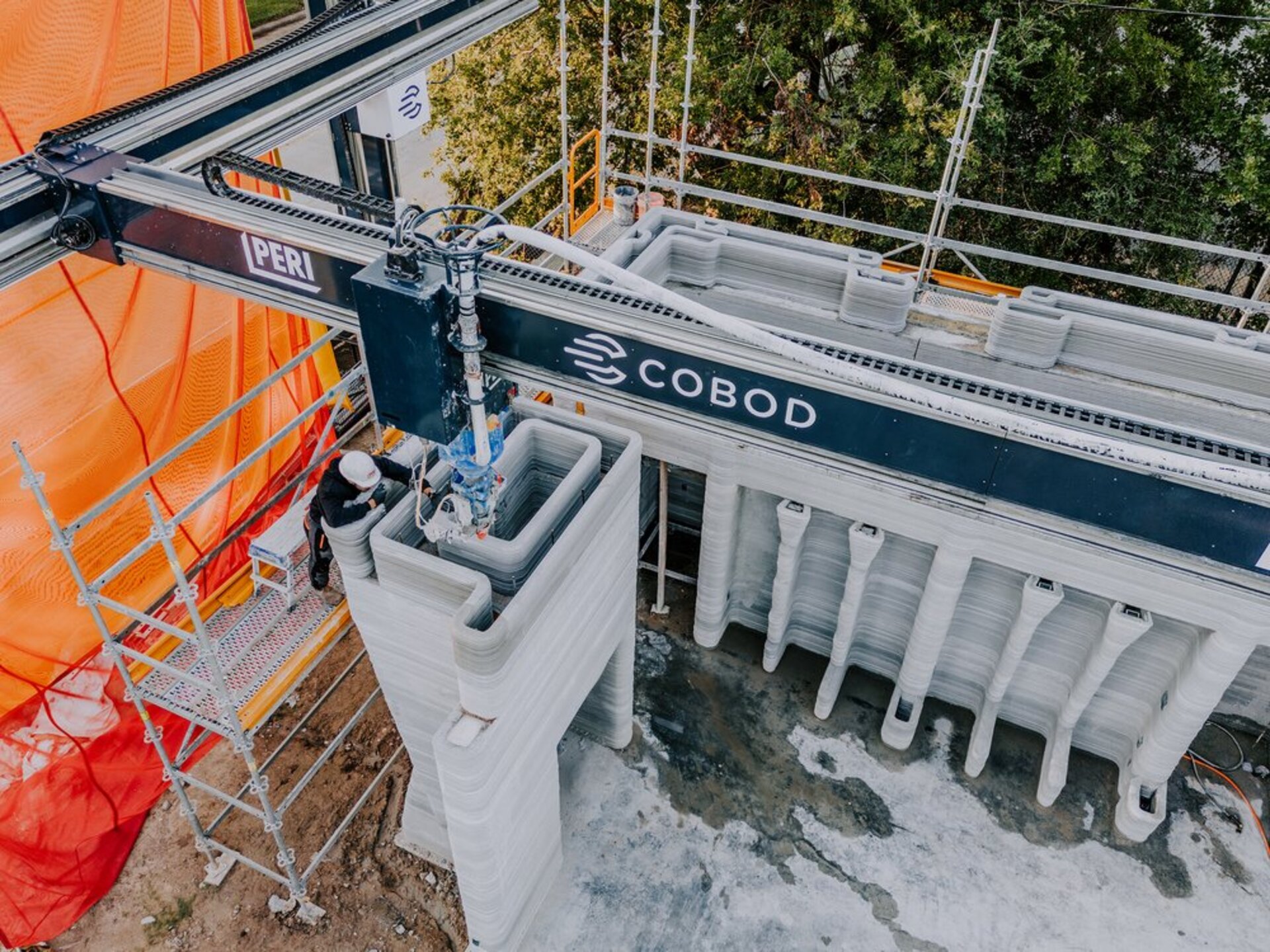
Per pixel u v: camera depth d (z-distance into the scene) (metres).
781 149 17.92
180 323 9.44
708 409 4.66
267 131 7.45
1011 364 8.62
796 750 9.28
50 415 8.52
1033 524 4.38
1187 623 7.35
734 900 8.15
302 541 7.28
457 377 4.66
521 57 18.88
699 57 16.39
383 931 7.98
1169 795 9.02
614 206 11.44
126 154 6.20
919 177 16.62
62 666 8.87
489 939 7.35
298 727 8.01
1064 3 12.99
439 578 5.70
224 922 8.04
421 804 8.15
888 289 8.66
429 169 22.95
